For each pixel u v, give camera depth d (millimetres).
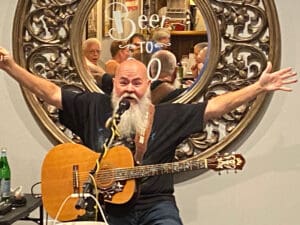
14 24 3432
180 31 3361
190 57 3357
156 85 3377
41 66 3453
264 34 3312
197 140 3354
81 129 3072
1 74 3518
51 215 2834
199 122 2957
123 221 2812
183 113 2965
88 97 3066
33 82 3051
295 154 3369
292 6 3332
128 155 2795
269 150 3377
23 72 3043
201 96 3359
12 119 3521
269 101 3361
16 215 2723
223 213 3420
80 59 3418
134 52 3396
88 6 3396
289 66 3346
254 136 3373
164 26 3369
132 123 2906
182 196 3434
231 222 3416
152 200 2844
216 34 3322
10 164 3531
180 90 3363
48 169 2865
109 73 3408
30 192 3512
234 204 3410
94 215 2533
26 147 3520
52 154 2873
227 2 3324
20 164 3529
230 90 3334
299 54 3332
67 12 3424
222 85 3342
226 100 2961
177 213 2826
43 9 3434
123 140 2893
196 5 3340
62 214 2807
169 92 3369
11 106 3520
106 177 2789
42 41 3438
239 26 3326
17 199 2967
